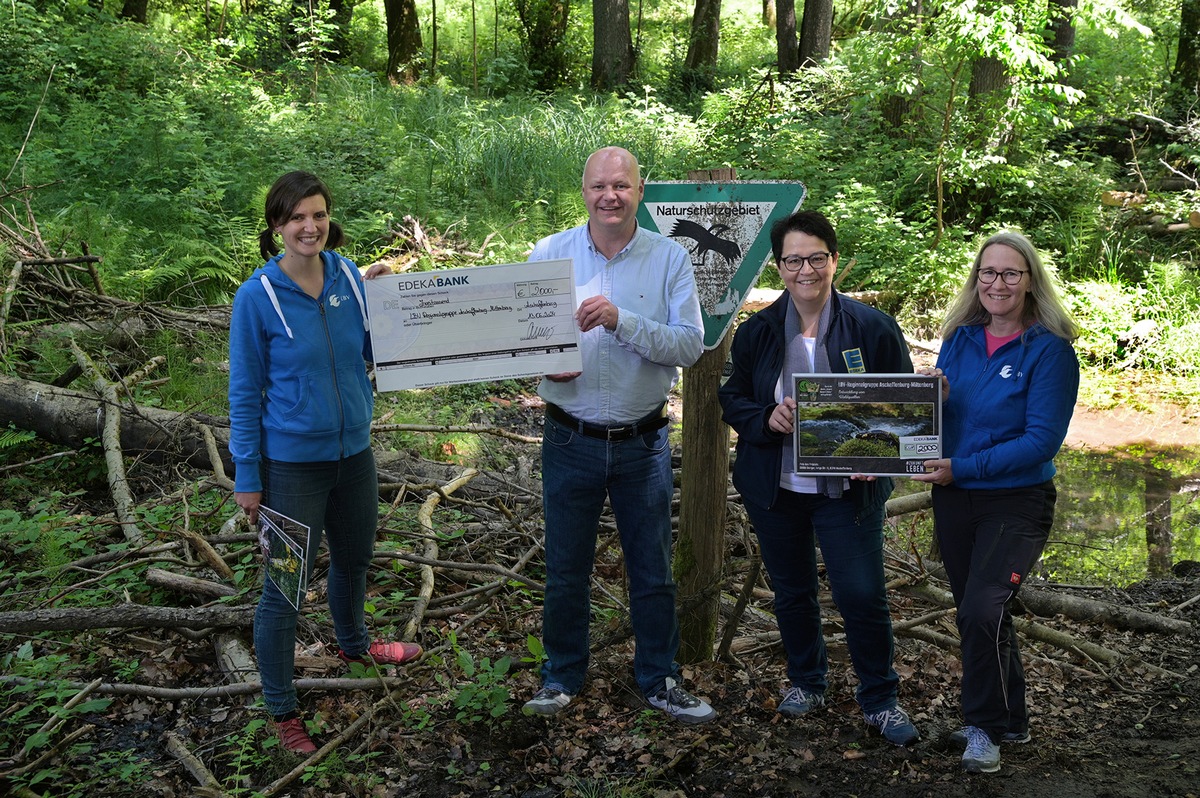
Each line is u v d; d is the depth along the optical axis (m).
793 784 3.32
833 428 3.30
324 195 3.21
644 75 21.39
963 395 3.39
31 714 3.65
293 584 3.36
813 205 12.09
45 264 7.50
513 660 4.07
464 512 5.55
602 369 3.40
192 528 5.03
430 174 12.16
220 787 3.25
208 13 19.77
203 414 6.01
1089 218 12.01
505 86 19.23
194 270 9.08
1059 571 5.93
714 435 3.91
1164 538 6.46
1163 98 15.86
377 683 3.74
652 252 3.44
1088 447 8.42
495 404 8.04
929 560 5.36
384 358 3.39
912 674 4.24
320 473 3.39
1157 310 10.87
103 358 6.95
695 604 4.02
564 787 3.30
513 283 3.34
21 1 14.12
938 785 3.30
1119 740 3.69
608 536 5.30
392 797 3.25
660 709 3.72
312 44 17.20
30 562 4.77
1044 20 11.25
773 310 3.48
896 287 11.31
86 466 5.89
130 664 3.94
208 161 10.99
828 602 4.89
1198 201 12.50
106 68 13.49
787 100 14.74
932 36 12.05
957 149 11.99
